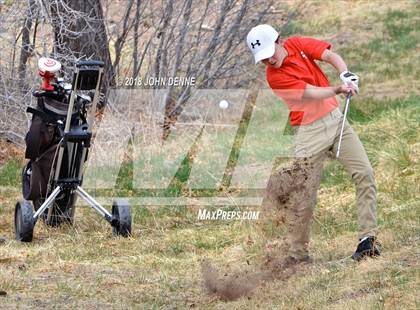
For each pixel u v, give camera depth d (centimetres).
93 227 2012
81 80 1783
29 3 2691
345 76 1553
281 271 1571
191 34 3175
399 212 1888
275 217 1669
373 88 3509
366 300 1355
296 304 1398
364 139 2633
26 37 2791
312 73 1603
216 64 3180
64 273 1636
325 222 1938
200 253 1814
